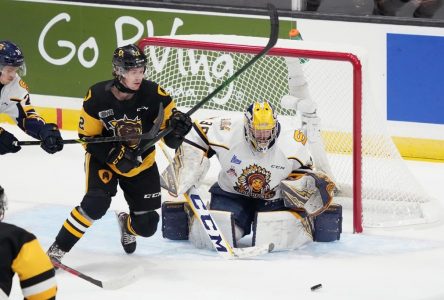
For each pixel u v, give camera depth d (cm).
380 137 1708
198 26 2084
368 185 1727
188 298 1362
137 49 1363
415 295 1383
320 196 1545
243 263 1505
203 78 2028
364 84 1656
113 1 2116
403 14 2017
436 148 2016
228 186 1579
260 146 1475
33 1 2167
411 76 1988
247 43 1684
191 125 1404
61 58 2181
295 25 2030
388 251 1580
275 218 1541
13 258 905
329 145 1934
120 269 1483
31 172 1995
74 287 1398
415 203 1716
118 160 1395
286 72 1981
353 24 1992
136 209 1468
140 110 1410
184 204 1606
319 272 1470
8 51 1394
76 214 1427
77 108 2197
